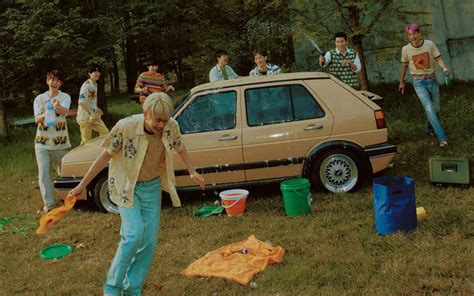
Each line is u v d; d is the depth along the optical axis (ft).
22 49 43.29
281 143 21.17
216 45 43.73
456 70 44.50
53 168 31.32
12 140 43.75
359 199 20.18
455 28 44.29
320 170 21.20
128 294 12.70
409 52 26.45
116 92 109.19
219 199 22.48
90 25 45.11
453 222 16.67
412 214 16.29
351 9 35.17
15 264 17.24
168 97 11.85
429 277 13.19
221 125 21.43
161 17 47.91
